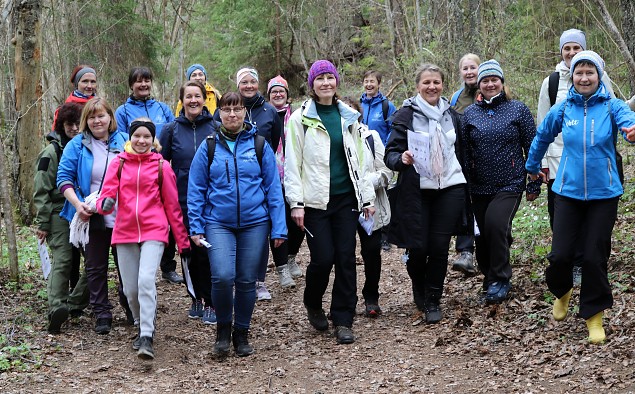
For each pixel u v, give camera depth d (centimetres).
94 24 1770
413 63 1672
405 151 592
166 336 618
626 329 513
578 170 504
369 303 648
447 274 759
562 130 516
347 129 576
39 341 591
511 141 612
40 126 1175
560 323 555
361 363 536
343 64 2739
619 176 516
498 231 604
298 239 798
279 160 745
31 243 1014
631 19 739
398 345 566
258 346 587
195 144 654
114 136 621
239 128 555
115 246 570
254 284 556
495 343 542
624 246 696
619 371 455
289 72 2948
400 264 869
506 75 1343
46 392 494
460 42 1462
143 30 1855
